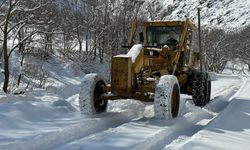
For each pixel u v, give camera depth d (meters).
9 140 5.84
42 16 23.19
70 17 36.03
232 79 30.20
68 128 6.68
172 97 8.29
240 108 10.34
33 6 22.03
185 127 7.91
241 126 7.79
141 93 8.43
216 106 11.77
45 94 14.52
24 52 27.86
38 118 7.56
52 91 16.88
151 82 8.98
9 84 24.22
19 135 6.16
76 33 40.09
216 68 64.25
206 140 6.36
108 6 42.50
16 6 20.88
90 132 7.02
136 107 9.85
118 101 10.22
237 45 83.56
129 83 8.30
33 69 28.16
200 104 11.36
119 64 8.32
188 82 11.54
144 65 9.40
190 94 11.67
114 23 40.69
